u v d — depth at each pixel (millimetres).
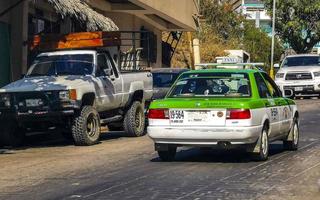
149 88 18953
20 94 15039
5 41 20141
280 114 13008
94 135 15773
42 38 17484
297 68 31078
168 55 39250
